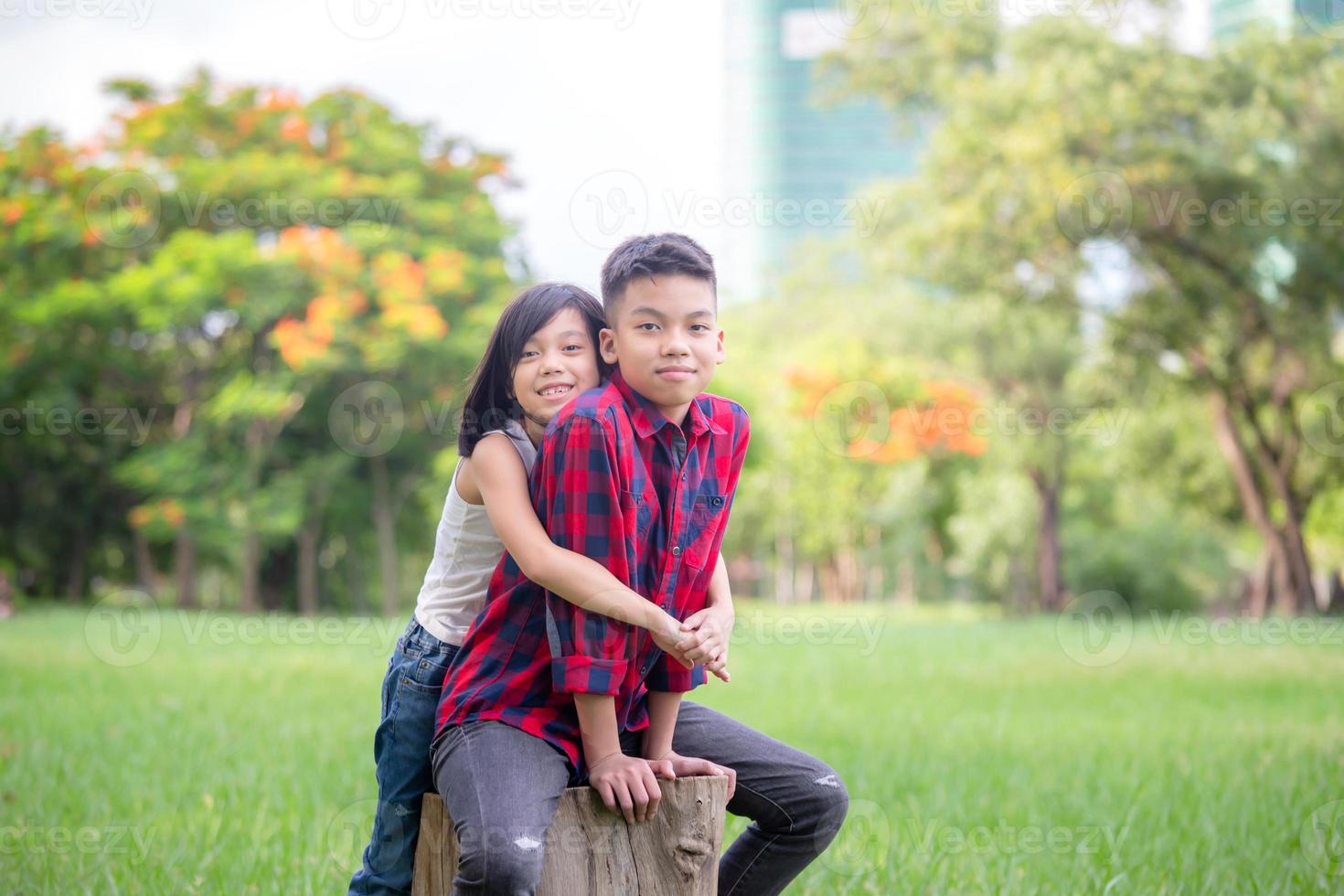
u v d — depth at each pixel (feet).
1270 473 62.75
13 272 55.93
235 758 16.17
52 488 65.77
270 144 56.65
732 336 99.60
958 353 74.64
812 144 290.76
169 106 55.77
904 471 90.89
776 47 292.20
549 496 7.29
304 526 58.70
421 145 59.47
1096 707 22.72
